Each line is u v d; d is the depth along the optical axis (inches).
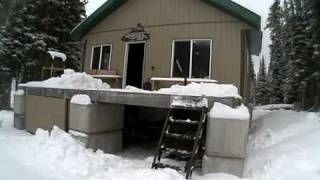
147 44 474.0
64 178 245.8
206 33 430.6
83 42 569.9
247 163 302.0
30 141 329.7
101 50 530.6
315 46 701.3
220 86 325.4
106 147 382.0
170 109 307.1
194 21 439.8
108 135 385.4
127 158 361.1
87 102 363.9
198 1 438.6
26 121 467.2
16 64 818.8
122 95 348.5
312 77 802.2
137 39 485.4
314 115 414.6
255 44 498.6
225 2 406.0
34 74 820.6
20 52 795.4
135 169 281.4
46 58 773.9
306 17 818.2
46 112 428.5
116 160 309.6
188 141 307.0
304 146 290.8
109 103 379.2
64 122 399.2
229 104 296.0
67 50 868.0
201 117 291.4
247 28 407.8
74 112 373.4
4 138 366.6
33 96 455.8
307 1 719.7
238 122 282.4
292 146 298.4
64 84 424.5
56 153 288.2
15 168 256.1
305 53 824.3
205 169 286.8
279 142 328.2
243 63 408.8
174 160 314.5
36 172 251.6
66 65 874.1
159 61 461.1
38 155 292.2
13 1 600.4
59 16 844.0
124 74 498.3
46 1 818.8
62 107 404.5
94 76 520.7
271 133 372.5
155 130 473.4
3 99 812.0
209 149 286.8
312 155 268.5
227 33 418.0
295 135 333.7
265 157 297.9
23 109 476.4
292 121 406.3
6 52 785.6
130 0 497.7
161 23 465.4
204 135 313.0
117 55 508.4
